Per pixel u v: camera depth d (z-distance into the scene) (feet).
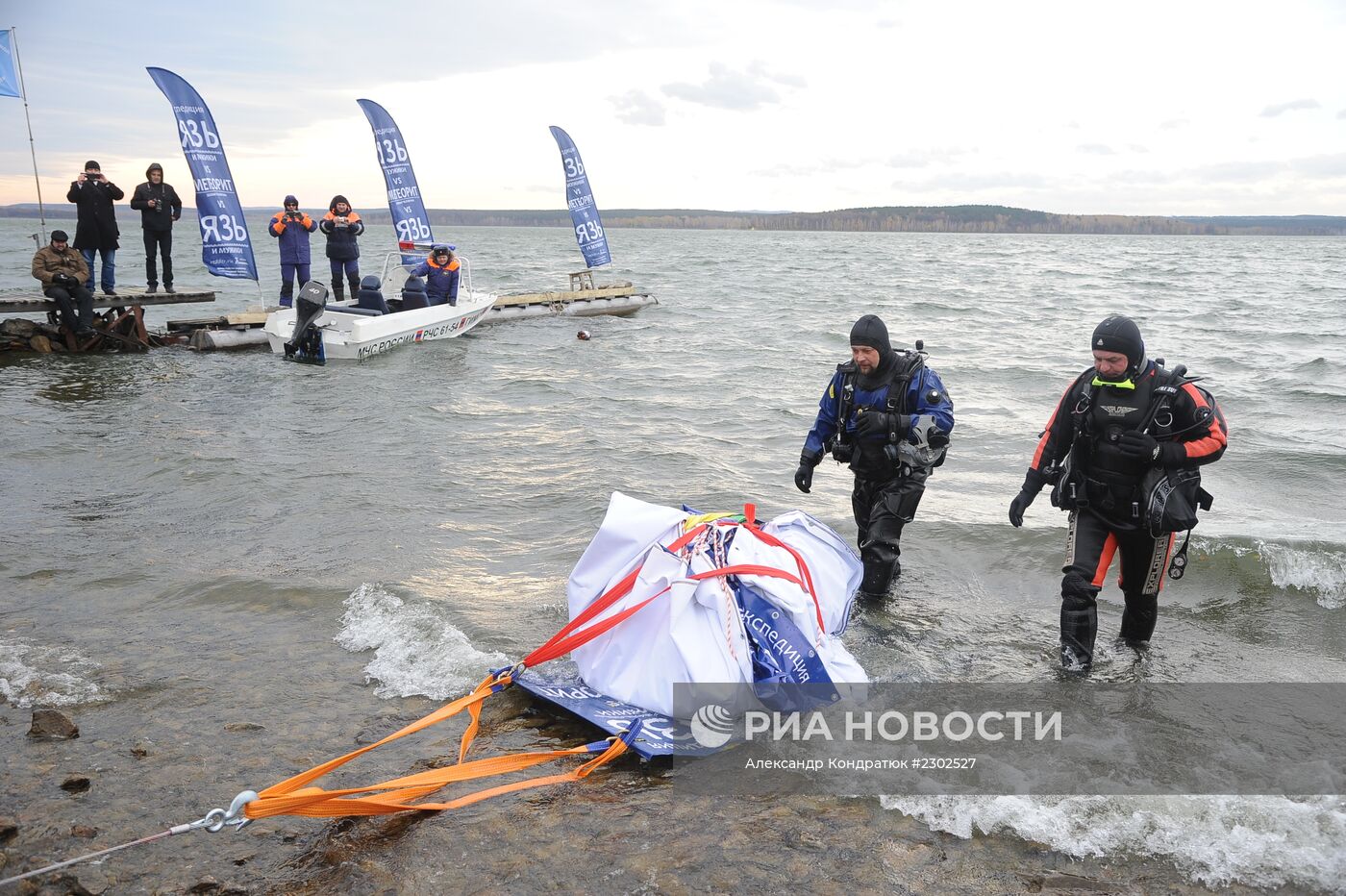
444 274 56.29
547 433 32.37
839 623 15.17
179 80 50.98
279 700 13.44
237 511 22.66
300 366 46.32
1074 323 74.74
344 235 58.18
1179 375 14.24
